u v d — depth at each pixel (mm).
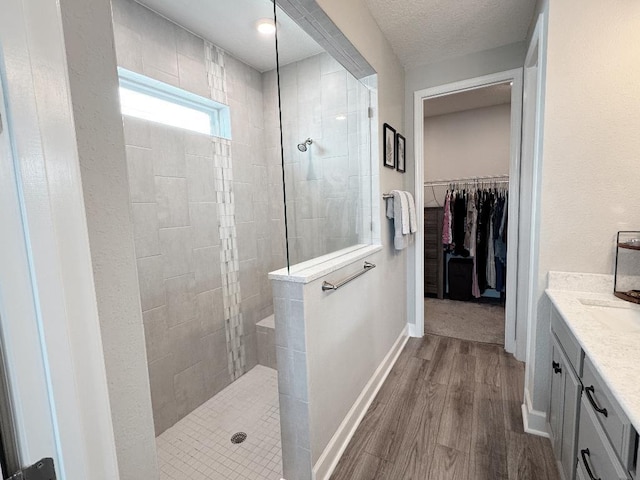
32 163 398
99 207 515
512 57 2393
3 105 371
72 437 447
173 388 1901
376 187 2189
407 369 2398
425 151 4379
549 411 1550
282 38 1694
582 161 1436
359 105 2123
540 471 1442
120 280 550
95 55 507
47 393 419
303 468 1387
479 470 1461
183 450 1684
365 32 1899
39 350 410
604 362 852
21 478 400
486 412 1863
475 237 3855
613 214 1411
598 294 1436
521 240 2395
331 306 1521
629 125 1353
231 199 2340
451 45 2389
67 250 440
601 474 866
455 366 2418
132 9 1661
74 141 451
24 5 388
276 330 1364
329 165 1918
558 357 1363
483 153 4043
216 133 2309
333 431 1550
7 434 396
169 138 1878
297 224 1612
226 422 1906
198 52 2037
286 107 1646
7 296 382
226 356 2297
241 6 1743
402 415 1864
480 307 3758
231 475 1515
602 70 1367
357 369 1837
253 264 2562
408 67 2754
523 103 2361
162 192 1836
